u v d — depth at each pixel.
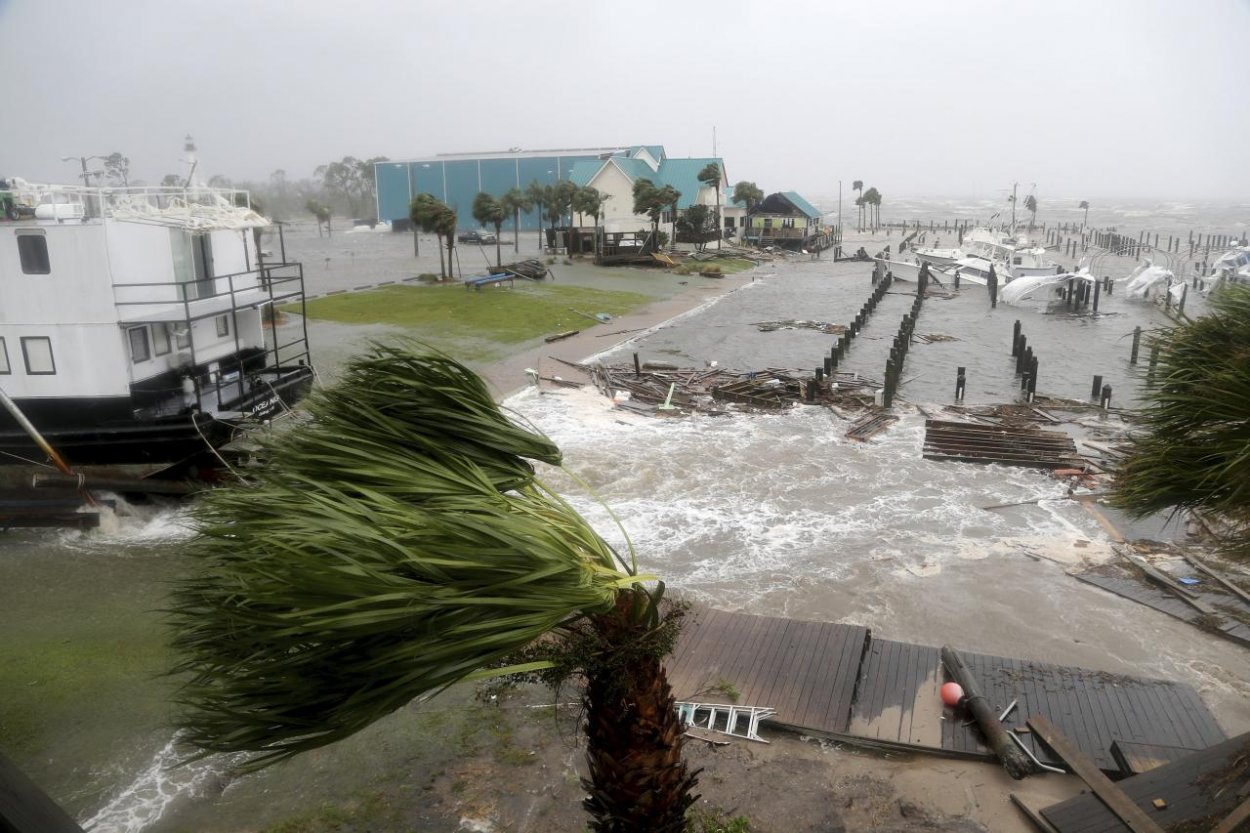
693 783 5.28
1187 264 76.94
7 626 12.99
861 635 11.95
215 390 18.91
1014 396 29.73
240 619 3.57
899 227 161.38
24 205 16.80
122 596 14.05
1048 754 9.44
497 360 32.53
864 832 8.58
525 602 3.90
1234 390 6.62
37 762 9.86
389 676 3.69
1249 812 6.88
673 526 17.42
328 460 4.16
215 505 3.96
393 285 51.34
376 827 8.79
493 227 106.56
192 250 18.45
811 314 49.81
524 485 4.65
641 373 30.45
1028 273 63.88
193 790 9.43
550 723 10.41
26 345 16.55
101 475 17.03
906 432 24.47
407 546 3.74
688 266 69.38
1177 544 16.20
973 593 14.32
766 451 22.44
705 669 11.16
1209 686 11.48
